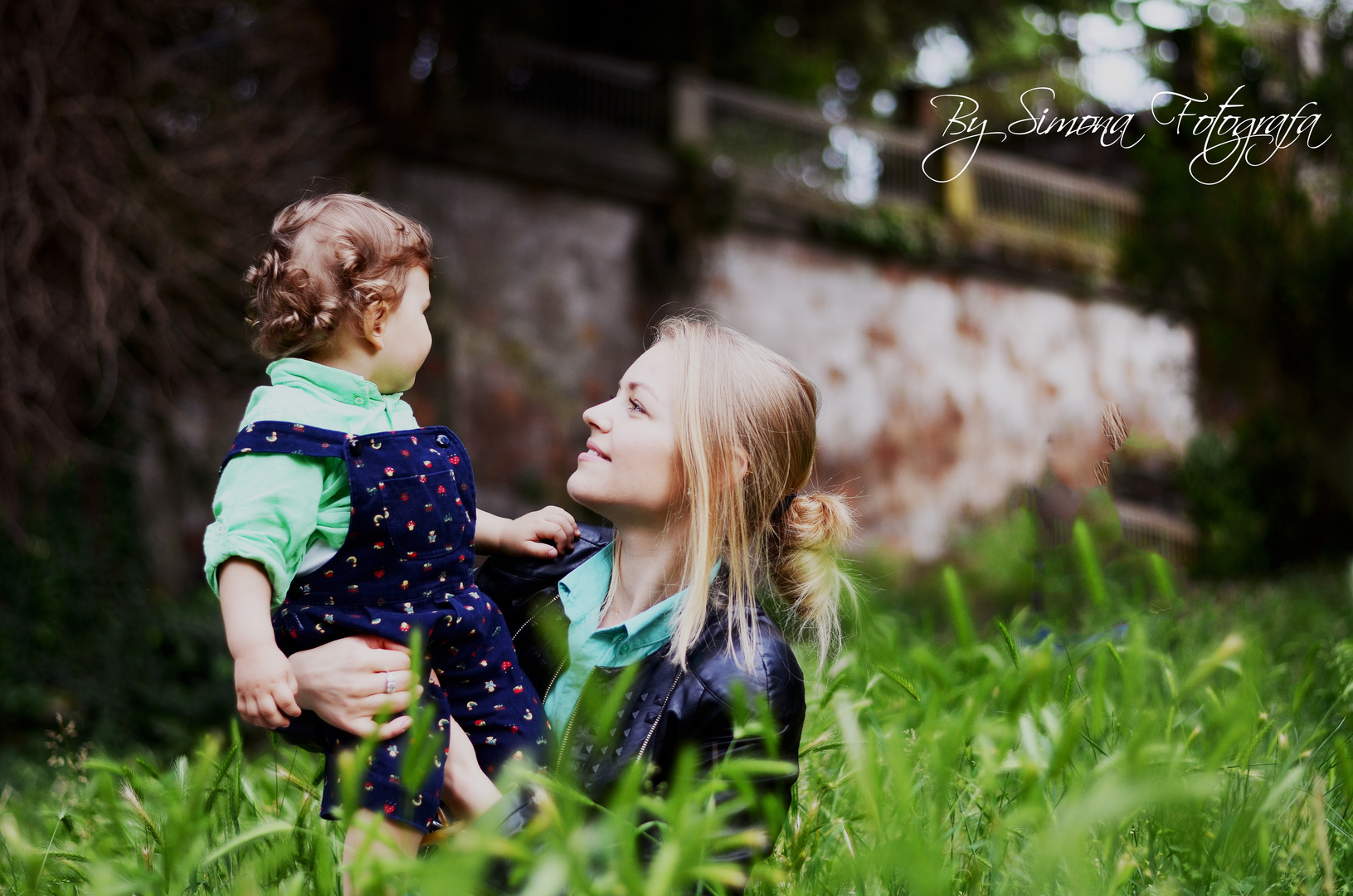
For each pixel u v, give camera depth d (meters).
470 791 1.66
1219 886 1.52
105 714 8.02
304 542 1.71
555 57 13.88
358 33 11.65
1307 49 11.06
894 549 15.18
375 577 1.75
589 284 13.56
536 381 12.99
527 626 1.91
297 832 1.62
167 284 8.90
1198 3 10.98
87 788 2.32
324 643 1.72
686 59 16.77
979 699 1.45
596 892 1.12
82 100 8.47
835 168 15.70
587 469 1.77
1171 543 12.91
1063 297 17.17
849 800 1.90
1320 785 1.71
